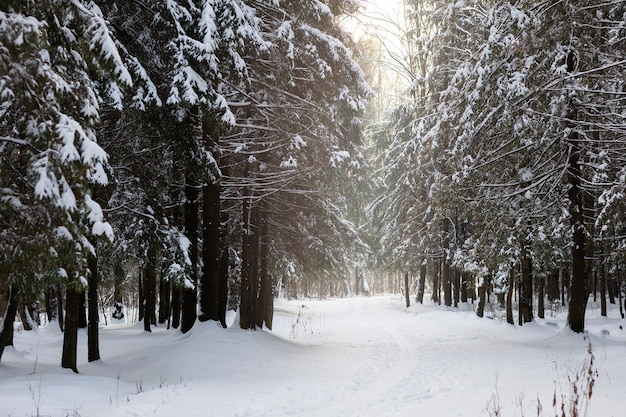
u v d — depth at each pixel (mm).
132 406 7473
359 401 8188
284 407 7766
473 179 16875
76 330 10258
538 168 15930
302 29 14172
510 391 8758
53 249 6379
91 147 6426
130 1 11086
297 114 14820
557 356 12812
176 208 17516
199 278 18625
